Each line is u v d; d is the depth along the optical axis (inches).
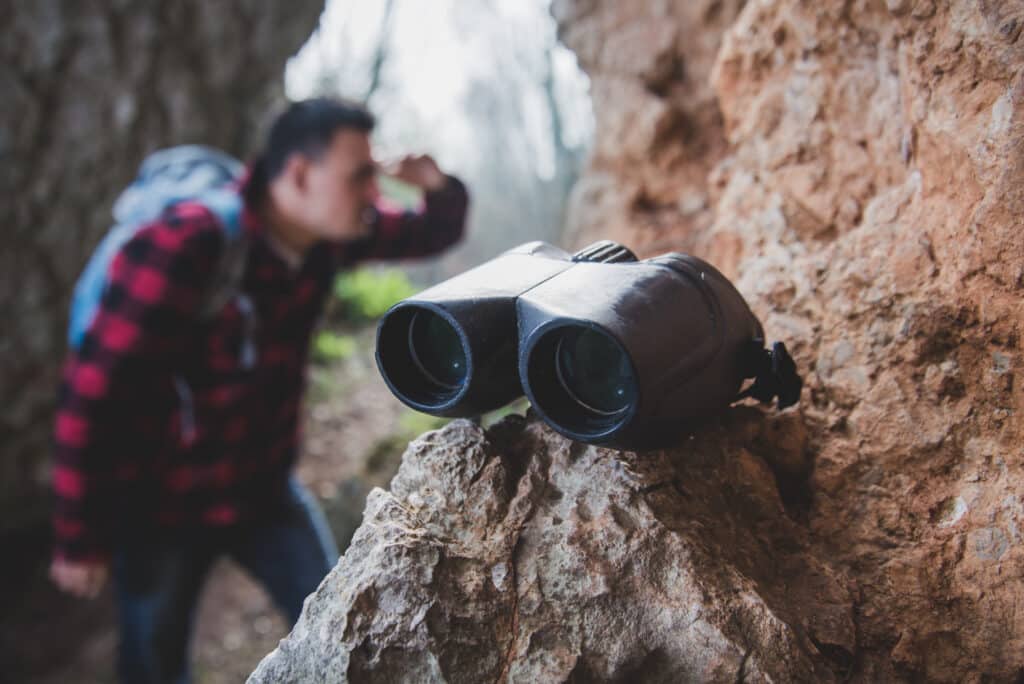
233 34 169.2
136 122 163.9
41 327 162.7
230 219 73.6
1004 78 37.0
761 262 51.8
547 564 36.0
